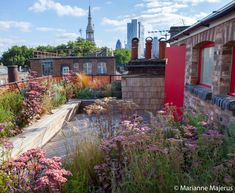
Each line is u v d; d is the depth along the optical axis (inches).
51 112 233.1
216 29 149.0
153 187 84.5
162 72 303.4
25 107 187.5
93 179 107.4
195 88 188.5
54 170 80.5
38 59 1125.1
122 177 91.1
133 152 99.0
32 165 87.6
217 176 80.4
